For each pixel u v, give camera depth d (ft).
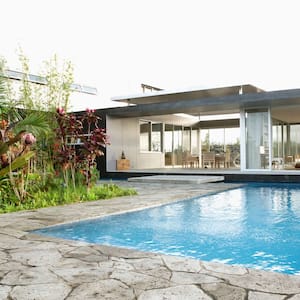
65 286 8.51
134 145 57.98
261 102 41.78
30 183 26.45
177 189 32.63
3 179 23.47
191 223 18.17
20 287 8.46
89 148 27.09
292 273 10.61
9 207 21.11
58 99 32.68
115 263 10.39
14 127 23.86
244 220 18.97
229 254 12.66
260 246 13.69
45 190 26.14
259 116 45.01
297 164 56.24
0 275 9.34
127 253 11.57
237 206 23.82
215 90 51.55
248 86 48.75
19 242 13.05
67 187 26.27
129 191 28.68
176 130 68.08
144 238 15.12
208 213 21.11
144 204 22.85
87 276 9.23
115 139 53.93
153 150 62.54
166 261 10.62
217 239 14.85
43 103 31.91
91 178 28.12
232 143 69.00
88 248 12.20
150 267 10.00
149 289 8.25
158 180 40.37
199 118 68.85
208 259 12.09
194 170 53.01
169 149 66.28
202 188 33.55
